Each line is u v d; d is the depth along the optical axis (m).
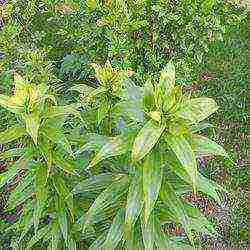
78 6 1.10
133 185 0.58
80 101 0.81
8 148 0.94
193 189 0.58
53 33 1.35
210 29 1.07
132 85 0.61
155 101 0.56
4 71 1.05
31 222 0.73
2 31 1.10
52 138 0.63
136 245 0.64
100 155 0.56
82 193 0.73
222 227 1.08
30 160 0.67
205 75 1.35
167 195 0.60
